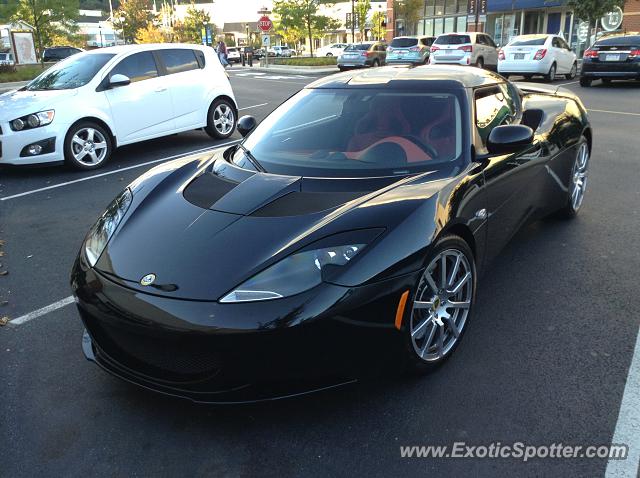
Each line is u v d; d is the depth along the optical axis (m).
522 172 3.54
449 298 2.77
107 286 2.42
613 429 2.34
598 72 15.95
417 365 2.60
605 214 5.00
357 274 2.27
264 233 2.45
